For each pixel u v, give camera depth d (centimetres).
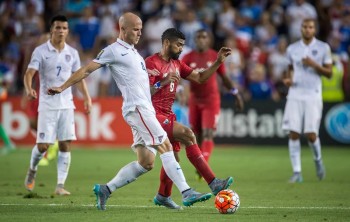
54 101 3706
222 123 7200
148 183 4256
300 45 4578
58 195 3650
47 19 8475
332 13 8325
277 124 7106
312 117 4531
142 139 2967
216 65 3133
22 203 3300
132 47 2980
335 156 6291
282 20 8306
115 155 6244
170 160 2930
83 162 5662
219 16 8262
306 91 4550
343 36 8100
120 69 2945
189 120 4653
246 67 7750
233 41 7525
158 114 3089
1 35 8106
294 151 4509
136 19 2956
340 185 4238
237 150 6844
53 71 3694
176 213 2981
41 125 3706
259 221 2772
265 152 6619
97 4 8525
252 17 8475
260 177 4697
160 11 8256
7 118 7088
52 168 5250
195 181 4484
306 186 4175
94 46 7938
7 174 4769
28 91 3638
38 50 3694
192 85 4569
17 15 8281
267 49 7944
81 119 7075
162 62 3127
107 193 3031
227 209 2948
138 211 3039
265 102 7125
